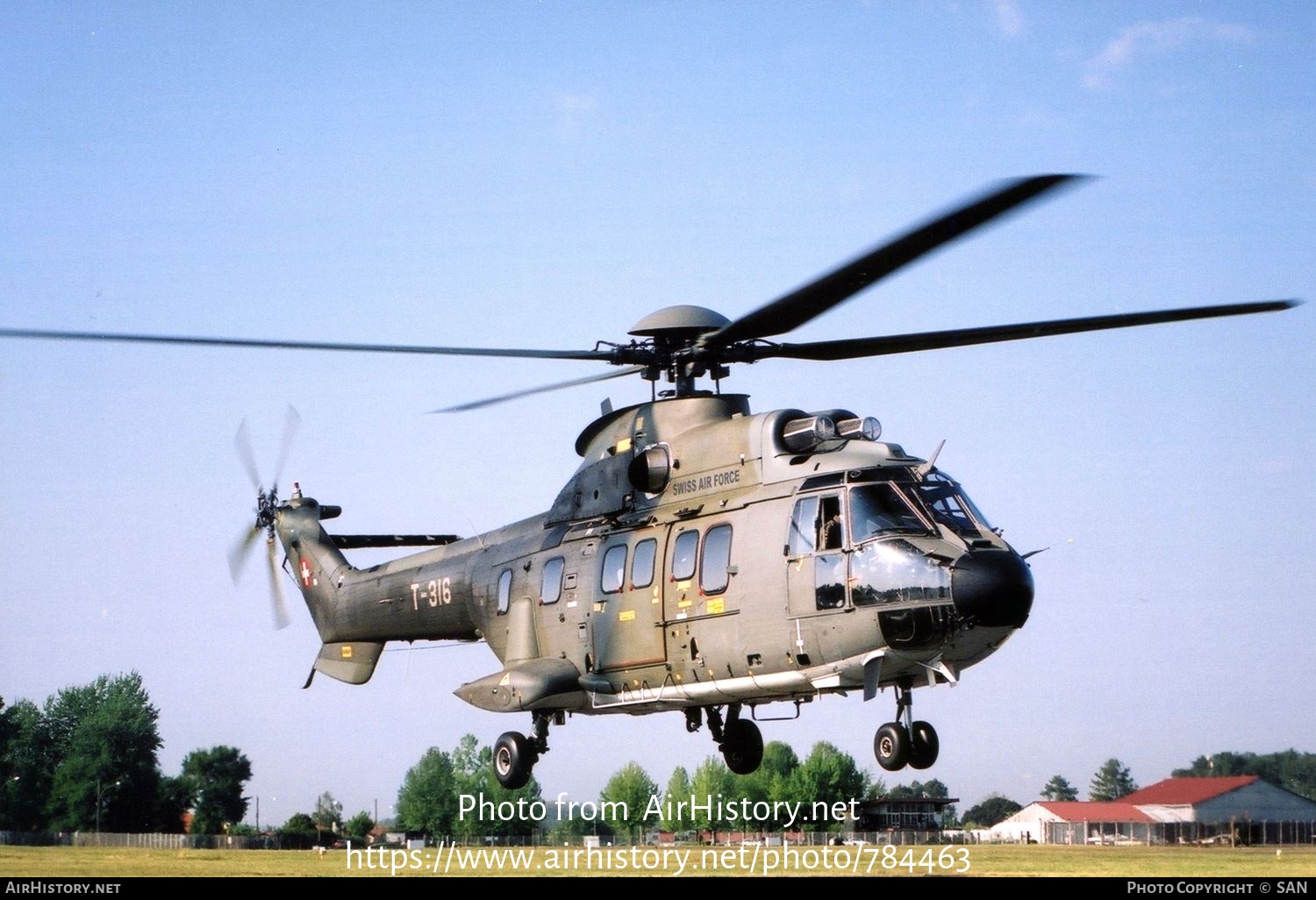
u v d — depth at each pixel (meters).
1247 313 23.00
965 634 22.92
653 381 28.64
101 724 75.88
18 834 75.38
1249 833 33.84
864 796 82.31
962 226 18.89
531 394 27.17
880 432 25.27
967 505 24.27
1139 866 19.94
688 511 26.69
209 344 23.64
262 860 22.09
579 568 28.94
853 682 24.14
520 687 28.36
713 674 25.91
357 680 37.06
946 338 25.53
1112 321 23.86
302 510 39.47
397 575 35.53
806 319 24.19
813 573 24.14
